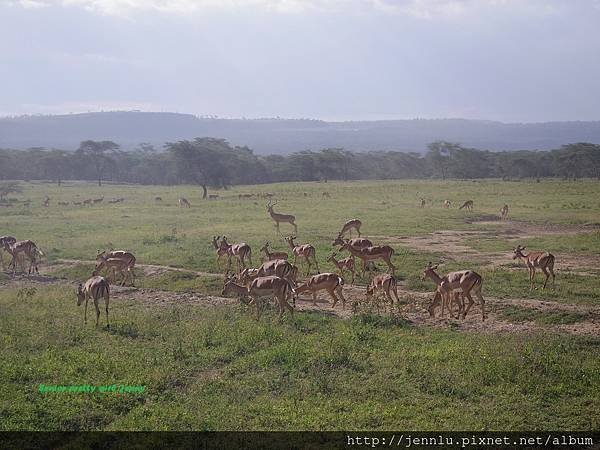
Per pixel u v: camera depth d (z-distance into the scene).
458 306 16.97
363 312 16.02
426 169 124.69
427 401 10.65
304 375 11.90
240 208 49.31
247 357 12.84
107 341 14.05
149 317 16.05
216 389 11.32
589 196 55.75
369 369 12.10
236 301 18.11
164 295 19.09
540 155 111.06
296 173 107.38
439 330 14.88
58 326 15.17
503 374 11.52
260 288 15.67
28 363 12.48
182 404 10.70
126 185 97.75
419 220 37.31
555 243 27.48
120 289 20.05
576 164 100.44
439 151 117.06
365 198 57.50
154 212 47.25
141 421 9.93
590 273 21.02
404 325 15.21
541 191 62.72
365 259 21.22
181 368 12.32
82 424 10.02
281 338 14.04
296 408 10.42
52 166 110.31
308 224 36.50
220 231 33.59
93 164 113.94
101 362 12.48
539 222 36.31
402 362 12.36
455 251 26.03
